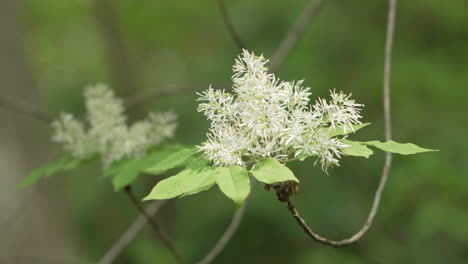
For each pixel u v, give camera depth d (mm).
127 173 3754
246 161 2662
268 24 12570
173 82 20125
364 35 11195
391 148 2594
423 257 9719
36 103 10078
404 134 9938
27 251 9594
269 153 2637
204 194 12828
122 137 4402
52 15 17047
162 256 12164
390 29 4082
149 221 4809
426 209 8289
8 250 9383
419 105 9969
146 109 13820
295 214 2941
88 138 4418
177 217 14047
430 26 11016
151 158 3855
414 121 9883
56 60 19500
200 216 12266
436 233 9734
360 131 10250
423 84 9977
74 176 17484
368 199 10719
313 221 10734
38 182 9445
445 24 10898
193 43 16766
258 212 10734
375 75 10273
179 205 14000
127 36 17438
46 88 19516
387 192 9180
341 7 11500
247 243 11289
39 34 18031
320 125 2740
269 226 11094
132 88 16344
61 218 10406
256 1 12820
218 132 2721
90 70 20047
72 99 18453
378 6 11266
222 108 2715
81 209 16109
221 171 2393
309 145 2660
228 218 11531
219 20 14641
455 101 9883
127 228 15023
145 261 12414
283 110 2664
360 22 11391
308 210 10789
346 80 10695
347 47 11125
